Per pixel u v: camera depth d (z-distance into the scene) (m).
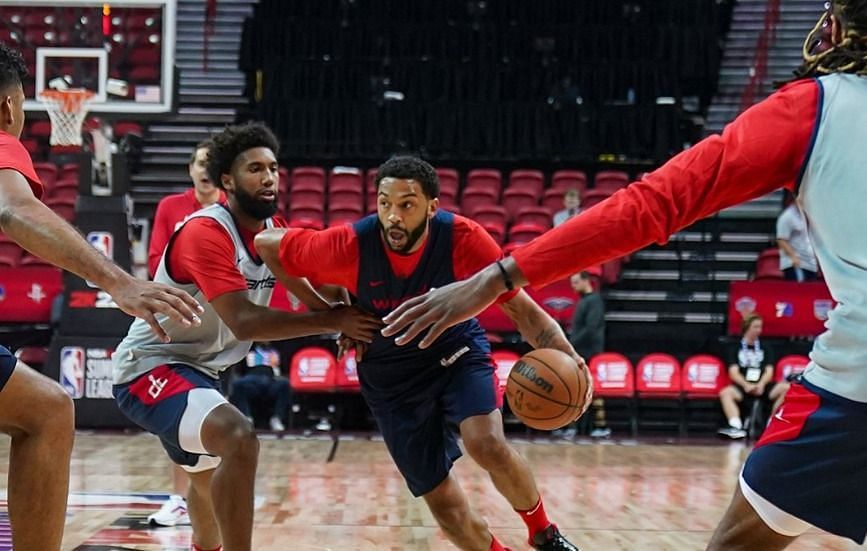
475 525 3.76
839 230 1.92
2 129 2.67
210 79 17.88
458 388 3.63
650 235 1.95
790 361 10.99
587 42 16.41
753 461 2.05
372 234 3.45
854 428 1.92
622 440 10.94
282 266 3.52
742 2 18.75
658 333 12.57
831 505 1.97
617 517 5.99
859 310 1.90
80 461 8.13
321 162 15.31
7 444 9.22
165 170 16.09
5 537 4.61
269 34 16.39
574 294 11.54
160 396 3.47
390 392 3.67
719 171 1.94
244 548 3.25
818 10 18.47
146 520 5.44
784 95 2.00
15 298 11.48
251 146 3.61
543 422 3.28
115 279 2.35
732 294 11.75
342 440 10.31
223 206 3.69
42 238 2.34
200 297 3.59
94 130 10.15
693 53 16.28
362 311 3.52
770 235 14.59
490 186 14.60
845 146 1.92
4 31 10.29
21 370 2.48
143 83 10.31
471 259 3.50
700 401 11.68
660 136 15.21
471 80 15.75
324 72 15.72
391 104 15.30
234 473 3.23
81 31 10.27
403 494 6.75
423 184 3.38
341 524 5.57
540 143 15.23
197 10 18.47
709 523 5.77
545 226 13.20
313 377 10.79
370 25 16.41
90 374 9.97
